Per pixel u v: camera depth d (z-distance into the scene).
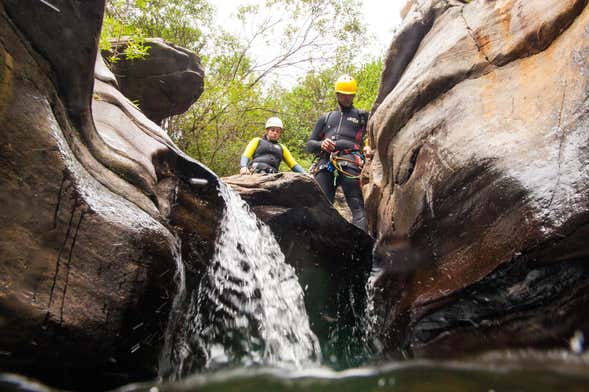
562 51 3.35
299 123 16.92
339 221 5.34
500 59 3.89
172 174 3.79
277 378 2.69
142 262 2.67
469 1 4.87
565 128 3.06
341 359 4.21
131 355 2.68
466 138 3.79
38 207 2.41
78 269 2.46
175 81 9.28
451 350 3.53
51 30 2.49
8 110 2.37
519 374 2.29
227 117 14.21
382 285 4.92
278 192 5.09
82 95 2.81
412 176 4.42
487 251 3.37
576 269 2.90
